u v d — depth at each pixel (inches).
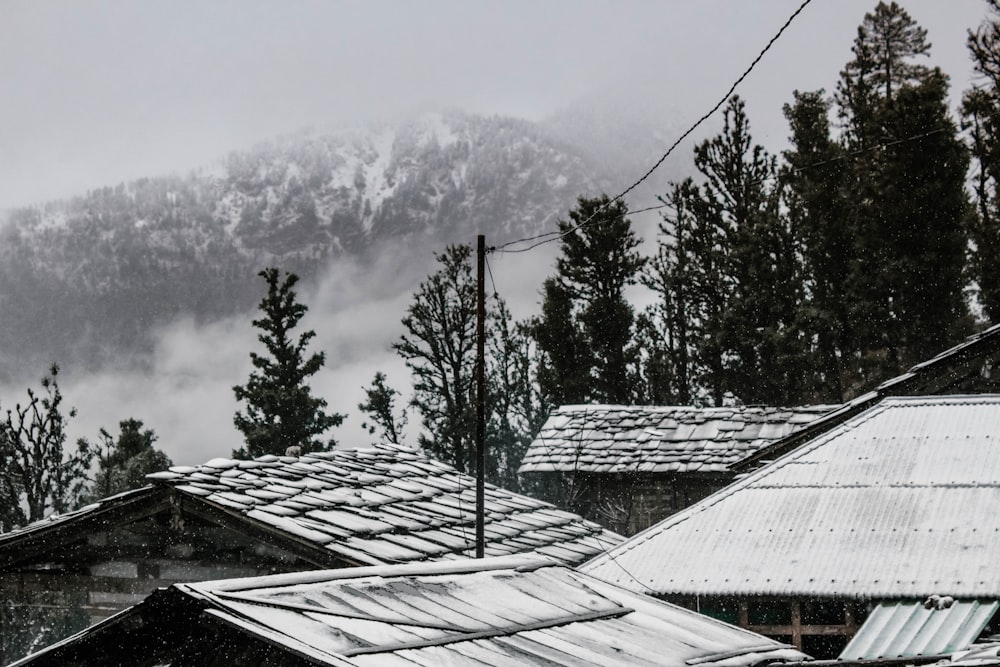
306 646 296.8
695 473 1055.0
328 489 650.2
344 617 340.2
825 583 571.8
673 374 1711.4
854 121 1914.4
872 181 1537.9
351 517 603.5
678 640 425.7
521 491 1545.3
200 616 307.0
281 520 565.0
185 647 312.2
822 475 654.5
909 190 1477.6
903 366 1464.1
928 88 1497.3
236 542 577.6
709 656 414.0
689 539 629.0
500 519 712.4
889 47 1964.8
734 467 863.7
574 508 1122.7
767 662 443.2
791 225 1596.9
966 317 1459.2
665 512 1086.4
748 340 1542.8
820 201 1574.8
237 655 308.2
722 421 1114.7
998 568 552.7
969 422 673.0
